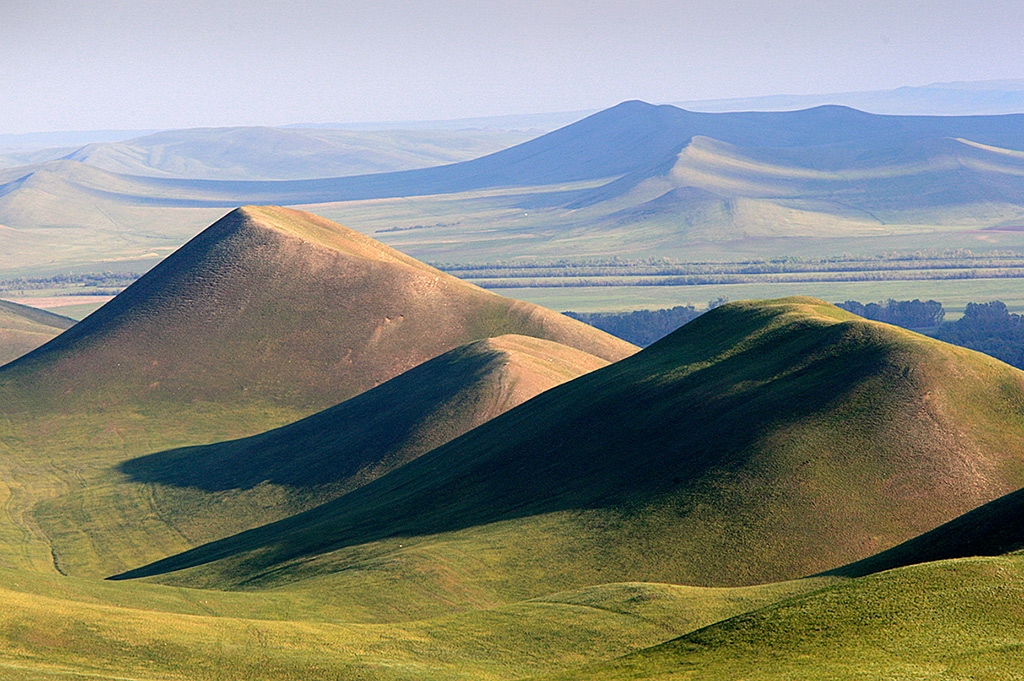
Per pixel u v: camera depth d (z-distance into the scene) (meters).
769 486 152.00
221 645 97.31
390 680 92.19
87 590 117.69
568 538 151.62
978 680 61.12
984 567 79.38
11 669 84.12
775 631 75.19
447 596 135.12
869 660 66.31
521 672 98.31
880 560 115.38
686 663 73.75
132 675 87.81
